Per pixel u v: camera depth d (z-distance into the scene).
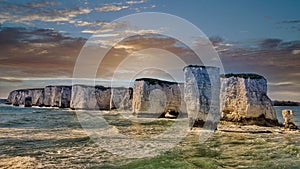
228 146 21.86
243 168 14.95
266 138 26.52
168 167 15.06
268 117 39.75
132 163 16.02
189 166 15.26
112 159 17.03
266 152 19.28
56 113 65.00
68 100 107.75
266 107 40.09
